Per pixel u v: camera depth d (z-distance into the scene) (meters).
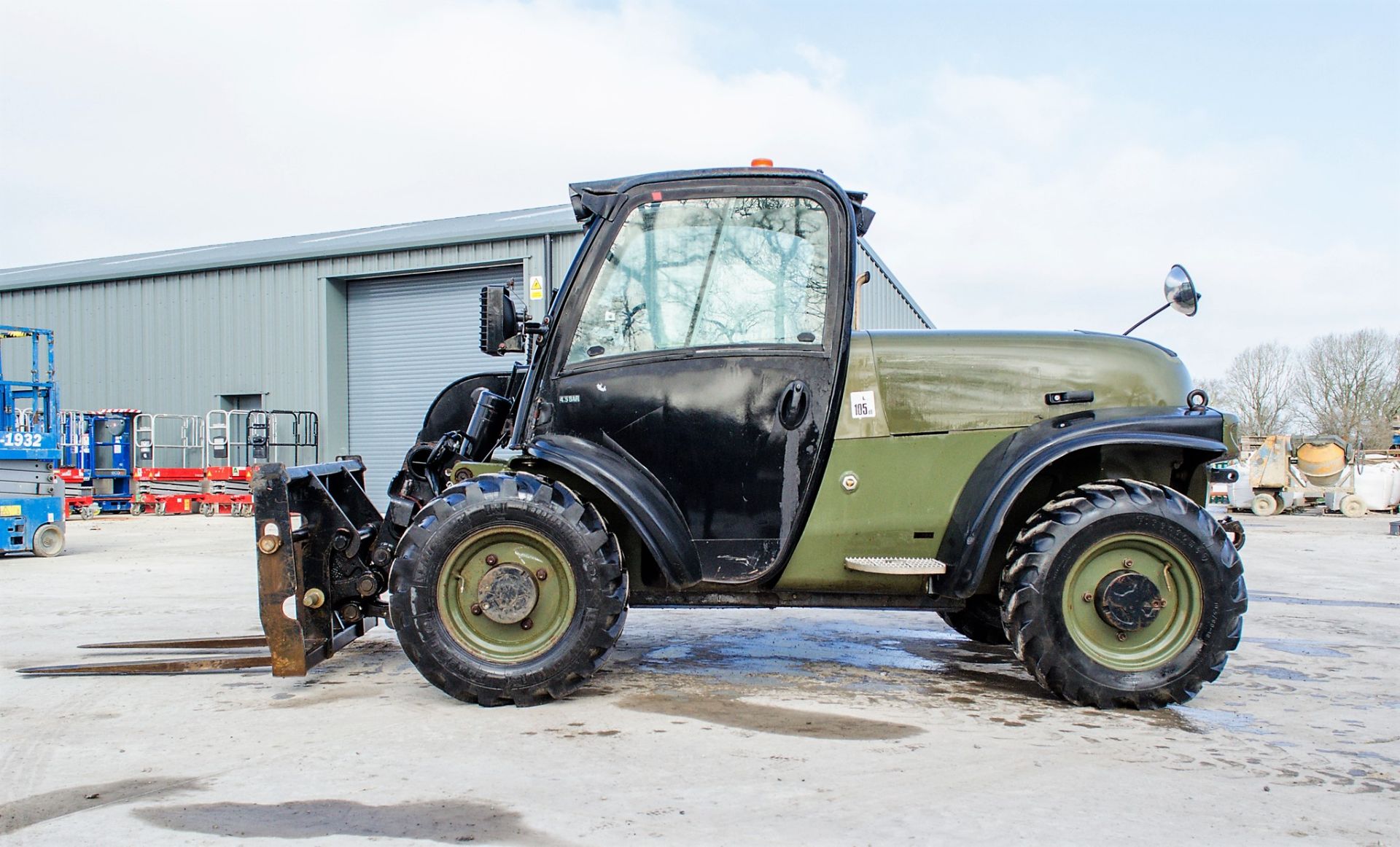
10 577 7.44
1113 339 3.75
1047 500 3.78
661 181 3.59
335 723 3.15
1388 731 3.12
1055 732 3.06
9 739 3.00
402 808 2.36
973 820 2.29
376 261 15.97
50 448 9.21
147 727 3.12
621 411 3.51
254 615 5.46
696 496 3.50
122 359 18.27
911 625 5.21
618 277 3.57
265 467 3.52
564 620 3.34
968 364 3.61
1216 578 3.31
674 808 2.36
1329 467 17.50
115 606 5.82
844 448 3.55
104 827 2.25
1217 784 2.56
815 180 3.56
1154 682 3.31
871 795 2.46
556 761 2.73
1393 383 38.56
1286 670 4.09
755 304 3.54
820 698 3.50
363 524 4.29
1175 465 3.78
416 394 16.20
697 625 5.18
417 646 3.29
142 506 16.62
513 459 3.54
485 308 3.54
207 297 17.42
